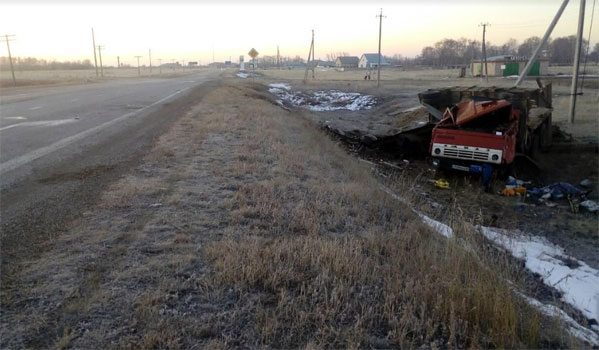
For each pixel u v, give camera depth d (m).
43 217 5.08
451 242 5.11
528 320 3.64
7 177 6.89
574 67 19.98
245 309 3.40
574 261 6.52
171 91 29.83
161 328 3.07
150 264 3.97
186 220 5.16
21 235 4.53
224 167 7.81
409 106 28.31
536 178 12.37
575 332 3.73
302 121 17.56
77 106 18.66
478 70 88.56
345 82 55.09
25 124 12.97
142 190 6.22
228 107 17.98
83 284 3.58
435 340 3.19
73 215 5.17
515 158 12.27
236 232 4.88
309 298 3.60
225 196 6.18
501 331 3.29
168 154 8.72
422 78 69.06
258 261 4.04
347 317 3.40
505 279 4.39
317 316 3.32
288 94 40.31
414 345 3.13
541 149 14.75
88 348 2.82
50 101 21.17
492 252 5.66
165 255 4.19
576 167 12.96
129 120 14.03
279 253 4.25
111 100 21.97
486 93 14.30
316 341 3.08
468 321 3.42
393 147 15.16
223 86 35.06
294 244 4.55
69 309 3.23
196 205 5.73
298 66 191.38
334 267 4.07
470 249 5.11
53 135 11.02
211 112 16.12
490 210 9.67
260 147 9.80
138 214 5.29
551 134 15.59
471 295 3.63
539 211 9.62
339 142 15.41
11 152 8.86
